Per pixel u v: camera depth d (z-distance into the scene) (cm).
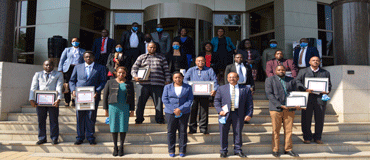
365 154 427
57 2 833
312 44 827
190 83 436
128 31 627
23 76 567
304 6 880
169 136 411
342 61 587
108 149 433
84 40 889
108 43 645
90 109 412
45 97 422
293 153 420
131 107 422
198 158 405
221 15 1000
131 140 461
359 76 552
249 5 974
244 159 407
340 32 591
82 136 438
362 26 578
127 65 596
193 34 873
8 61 582
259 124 497
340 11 592
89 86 418
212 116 523
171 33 873
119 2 967
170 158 404
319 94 448
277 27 875
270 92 432
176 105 407
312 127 496
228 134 446
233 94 415
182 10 856
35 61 833
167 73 486
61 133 461
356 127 517
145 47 593
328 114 568
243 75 503
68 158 406
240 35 999
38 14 846
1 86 518
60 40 743
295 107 408
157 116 485
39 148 436
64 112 548
